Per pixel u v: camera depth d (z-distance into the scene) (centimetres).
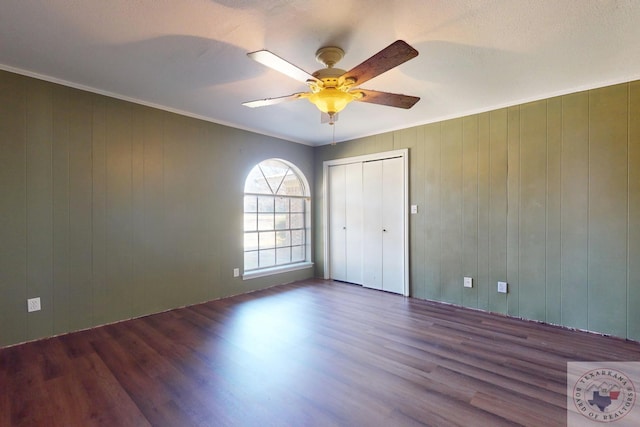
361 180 445
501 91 284
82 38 196
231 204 388
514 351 237
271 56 157
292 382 195
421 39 196
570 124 281
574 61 226
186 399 178
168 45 205
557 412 165
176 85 270
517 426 154
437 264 368
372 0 160
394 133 405
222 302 363
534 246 302
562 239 287
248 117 359
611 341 254
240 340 257
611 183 263
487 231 330
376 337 264
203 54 216
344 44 202
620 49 208
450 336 266
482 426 154
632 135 253
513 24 180
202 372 207
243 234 403
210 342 253
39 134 253
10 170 240
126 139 301
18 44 203
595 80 261
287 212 472
